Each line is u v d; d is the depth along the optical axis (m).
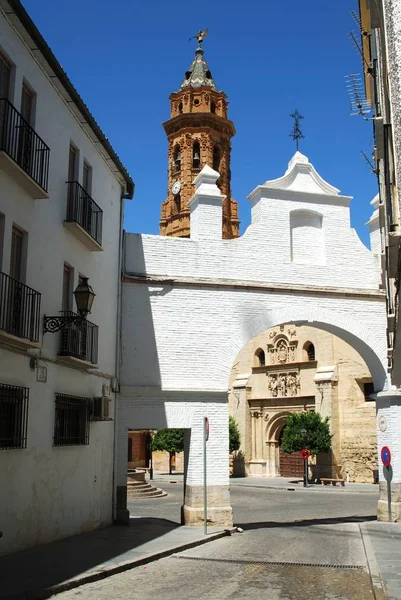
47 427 12.82
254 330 18.33
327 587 9.70
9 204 11.41
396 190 8.80
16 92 11.88
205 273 18.28
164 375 17.48
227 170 58.12
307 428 39.19
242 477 45.66
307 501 28.50
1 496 10.95
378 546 13.70
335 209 19.78
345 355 41.16
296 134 20.23
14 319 11.38
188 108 57.75
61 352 13.41
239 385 47.50
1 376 10.98
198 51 62.28
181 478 45.66
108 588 9.38
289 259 19.05
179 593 9.13
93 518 15.34
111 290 17.08
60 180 13.94
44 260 12.89
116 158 17.12
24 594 8.36
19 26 11.83
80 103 14.54
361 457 39.25
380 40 10.57
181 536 14.80
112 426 16.86
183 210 55.34
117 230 17.83
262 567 11.43
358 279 19.52
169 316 17.80
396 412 18.98
